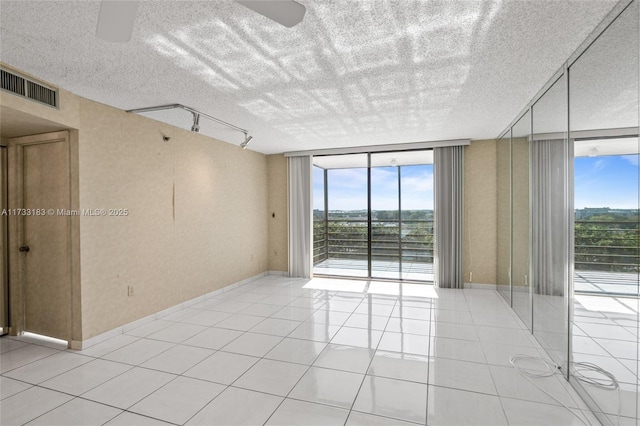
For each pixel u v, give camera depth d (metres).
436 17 1.98
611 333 1.96
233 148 5.68
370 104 3.55
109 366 2.85
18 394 2.42
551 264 2.90
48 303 3.39
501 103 3.54
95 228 3.35
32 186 3.45
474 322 3.87
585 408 2.21
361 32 2.13
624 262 1.81
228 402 2.30
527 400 2.30
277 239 6.74
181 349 3.18
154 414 2.18
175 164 4.40
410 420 2.09
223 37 2.18
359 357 2.98
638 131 1.66
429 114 3.93
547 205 2.98
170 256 4.29
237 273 5.74
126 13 1.36
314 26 2.05
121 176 3.63
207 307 4.55
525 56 2.49
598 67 2.07
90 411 2.22
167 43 2.25
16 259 3.51
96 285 3.35
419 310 4.34
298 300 4.88
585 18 2.00
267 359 2.96
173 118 4.02
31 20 1.97
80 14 1.91
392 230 6.18
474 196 5.42
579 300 2.36
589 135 2.20
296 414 2.17
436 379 2.59
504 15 1.96
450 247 5.52
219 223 5.28
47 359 2.99
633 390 1.76
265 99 3.37
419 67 2.66
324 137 5.15
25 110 2.71
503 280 4.91
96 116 3.37
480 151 5.38
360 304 4.64
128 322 3.69
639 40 1.65
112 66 2.60
